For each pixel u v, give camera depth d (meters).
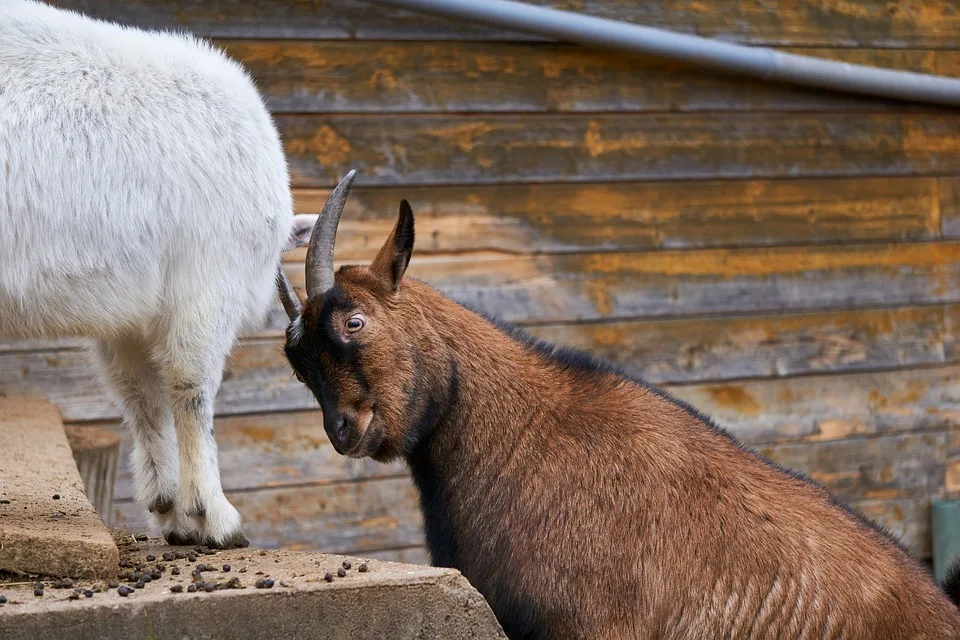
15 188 2.86
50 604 2.45
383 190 5.38
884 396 6.19
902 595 2.96
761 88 5.90
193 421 3.28
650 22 5.68
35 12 3.13
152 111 3.13
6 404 4.80
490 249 5.54
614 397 3.22
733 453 3.18
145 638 2.48
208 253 3.21
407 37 5.35
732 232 5.90
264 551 3.24
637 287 5.76
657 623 2.97
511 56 5.52
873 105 6.11
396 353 3.06
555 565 3.01
